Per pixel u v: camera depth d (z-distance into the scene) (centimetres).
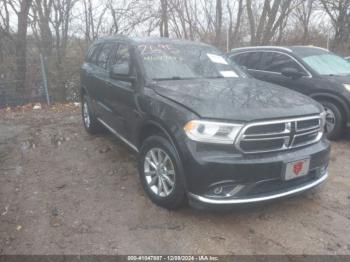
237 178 336
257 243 346
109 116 539
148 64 457
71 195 438
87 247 339
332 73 680
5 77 1023
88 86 626
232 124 337
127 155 568
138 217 387
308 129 379
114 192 444
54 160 554
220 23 1678
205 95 384
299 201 426
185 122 348
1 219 387
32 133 702
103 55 596
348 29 1884
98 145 617
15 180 484
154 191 407
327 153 396
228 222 379
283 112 360
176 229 365
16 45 1141
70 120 812
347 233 364
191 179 345
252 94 400
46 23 1220
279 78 712
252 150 345
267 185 355
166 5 1457
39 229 367
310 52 733
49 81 1065
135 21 1371
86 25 1316
